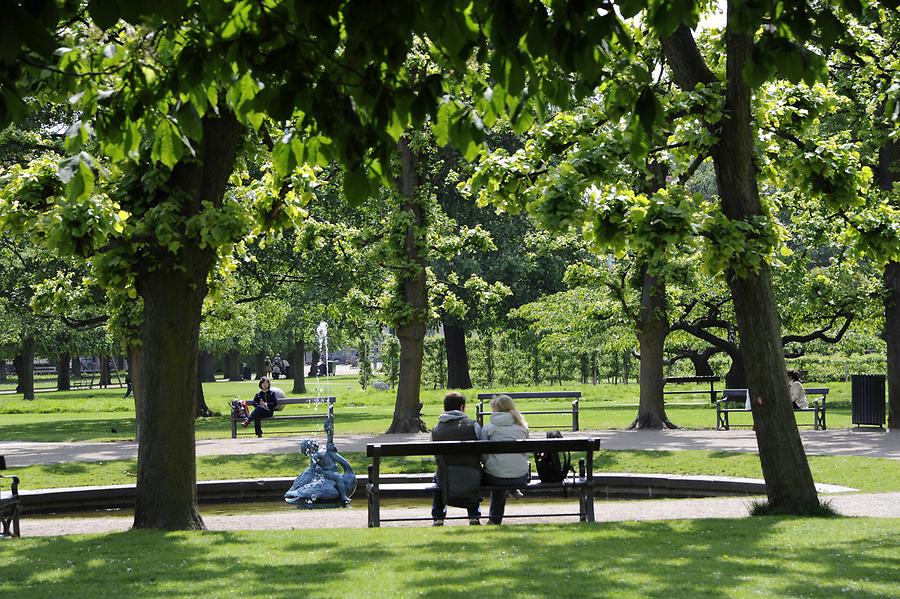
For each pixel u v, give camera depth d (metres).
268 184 12.79
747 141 11.46
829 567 7.79
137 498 11.52
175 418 11.50
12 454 22.03
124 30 6.08
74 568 8.47
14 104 4.89
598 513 12.68
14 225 10.87
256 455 19.97
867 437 22.41
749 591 6.85
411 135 26.09
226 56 5.15
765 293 11.59
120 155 5.85
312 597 6.95
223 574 8.03
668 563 8.04
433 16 4.39
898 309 25.61
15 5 3.88
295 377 58.44
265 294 32.91
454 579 7.52
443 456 11.42
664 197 10.81
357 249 27.19
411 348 26.66
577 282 27.05
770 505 11.70
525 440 11.30
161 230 10.88
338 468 16.16
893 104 6.42
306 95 5.11
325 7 4.48
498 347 47.59
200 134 5.58
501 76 4.90
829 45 5.34
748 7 5.37
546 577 7.51
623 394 42.06
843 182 12.41
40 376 116.19
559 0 4.77
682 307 29.47
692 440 21.58
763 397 11.62
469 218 42.03
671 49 11.91
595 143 11.25
